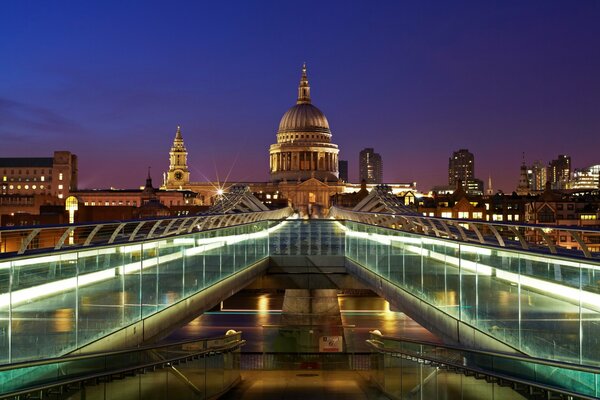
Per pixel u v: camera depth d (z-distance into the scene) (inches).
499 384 786.8
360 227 1815.9
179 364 999.0
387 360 1184.8
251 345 2758.4
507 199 5836.6
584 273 745.0
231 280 1585.9
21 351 765.9
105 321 941.8
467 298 1020.5
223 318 3420.3
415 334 2915.8
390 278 1472.7
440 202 5738.2
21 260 767.1
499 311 916.0
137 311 1038.4
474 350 831.1
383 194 2564.0
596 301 724.0
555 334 789.2
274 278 2026.3
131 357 839.1
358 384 1347.2
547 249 918.4
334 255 2031.3
